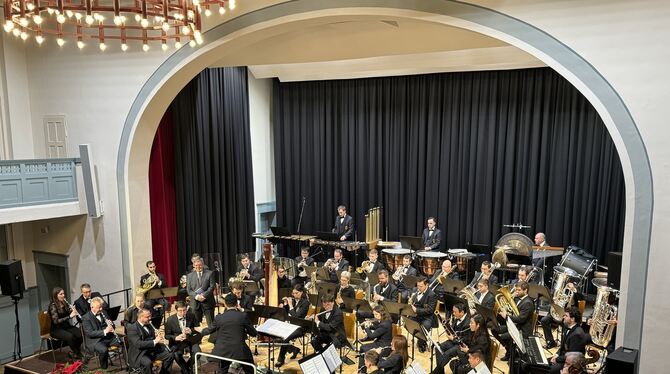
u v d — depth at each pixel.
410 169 13.70
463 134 13.00
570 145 11.90
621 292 6.50
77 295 11.02
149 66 9.67
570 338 7.05
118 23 4.97
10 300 10.77
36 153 11.02
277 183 15.20
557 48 6.68
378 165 14.10
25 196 9.64
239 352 7.16
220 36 8.90
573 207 12.08
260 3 8.52
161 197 11.77
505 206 12.77
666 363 6.31
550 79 11.97
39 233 11.23
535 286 8.40
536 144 12.29
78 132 10.55
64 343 9.73
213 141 12.98
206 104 12.74
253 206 14.54
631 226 6.39
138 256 10.53
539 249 10.98
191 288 9.78
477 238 13.11
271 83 15.24
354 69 13.44
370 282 9.80
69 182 10.31
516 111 12.44
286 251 14.99
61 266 11.29
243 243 14.08
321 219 14.91
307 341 9.50
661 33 6.13
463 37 10.00
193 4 5.62
